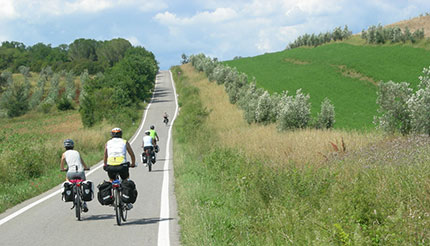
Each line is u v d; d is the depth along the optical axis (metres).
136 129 49.75
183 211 9.32
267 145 18.53
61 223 8.73
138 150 31.53
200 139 27.55
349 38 103.06
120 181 8.61
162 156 25.69
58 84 137.88
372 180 8.27
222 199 10.37
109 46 196.62
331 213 6.73
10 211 10.34
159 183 14.73
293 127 27.36
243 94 53.28
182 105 69.44
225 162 14.97
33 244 7.12
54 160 20.62
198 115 43.22
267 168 12.17
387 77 58.09
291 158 13.97
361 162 11.20
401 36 80.19
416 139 14.28
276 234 6.59
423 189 7.10
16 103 98.06
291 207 7.76
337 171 9.89
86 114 57.25
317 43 108.31
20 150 18.92
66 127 60.56
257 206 8.71
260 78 74.69
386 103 17.81
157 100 81.00
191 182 13.49
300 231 6.46
